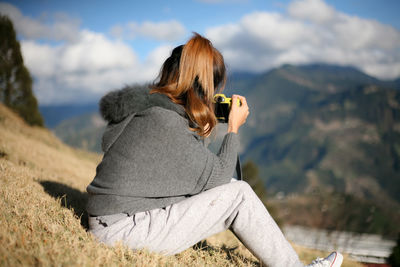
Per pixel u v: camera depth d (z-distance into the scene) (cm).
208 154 188
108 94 192
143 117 180
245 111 215
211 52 197
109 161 185
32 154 716
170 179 182
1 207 215
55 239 186
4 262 138
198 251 246
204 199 192
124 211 187
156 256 185
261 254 195
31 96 1702
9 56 1596
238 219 196
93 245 185
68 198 328
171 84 197
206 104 200
